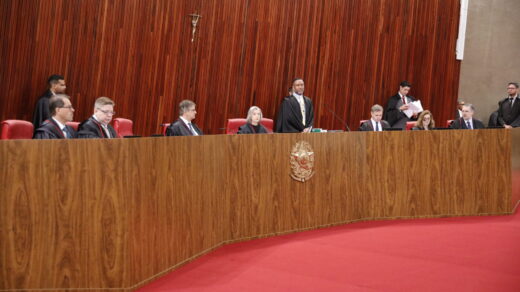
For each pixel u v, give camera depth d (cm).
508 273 364
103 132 499
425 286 333
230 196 438
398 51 959
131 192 320
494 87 1089
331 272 361
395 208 548
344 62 905
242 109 808
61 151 309
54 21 624
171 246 361
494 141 582
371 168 541
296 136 482
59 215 308
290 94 804
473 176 574
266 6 814
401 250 422
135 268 322
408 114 836
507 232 495
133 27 686
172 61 727
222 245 430
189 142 385
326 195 505
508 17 1091
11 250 303
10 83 598
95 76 661
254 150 453
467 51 1073
